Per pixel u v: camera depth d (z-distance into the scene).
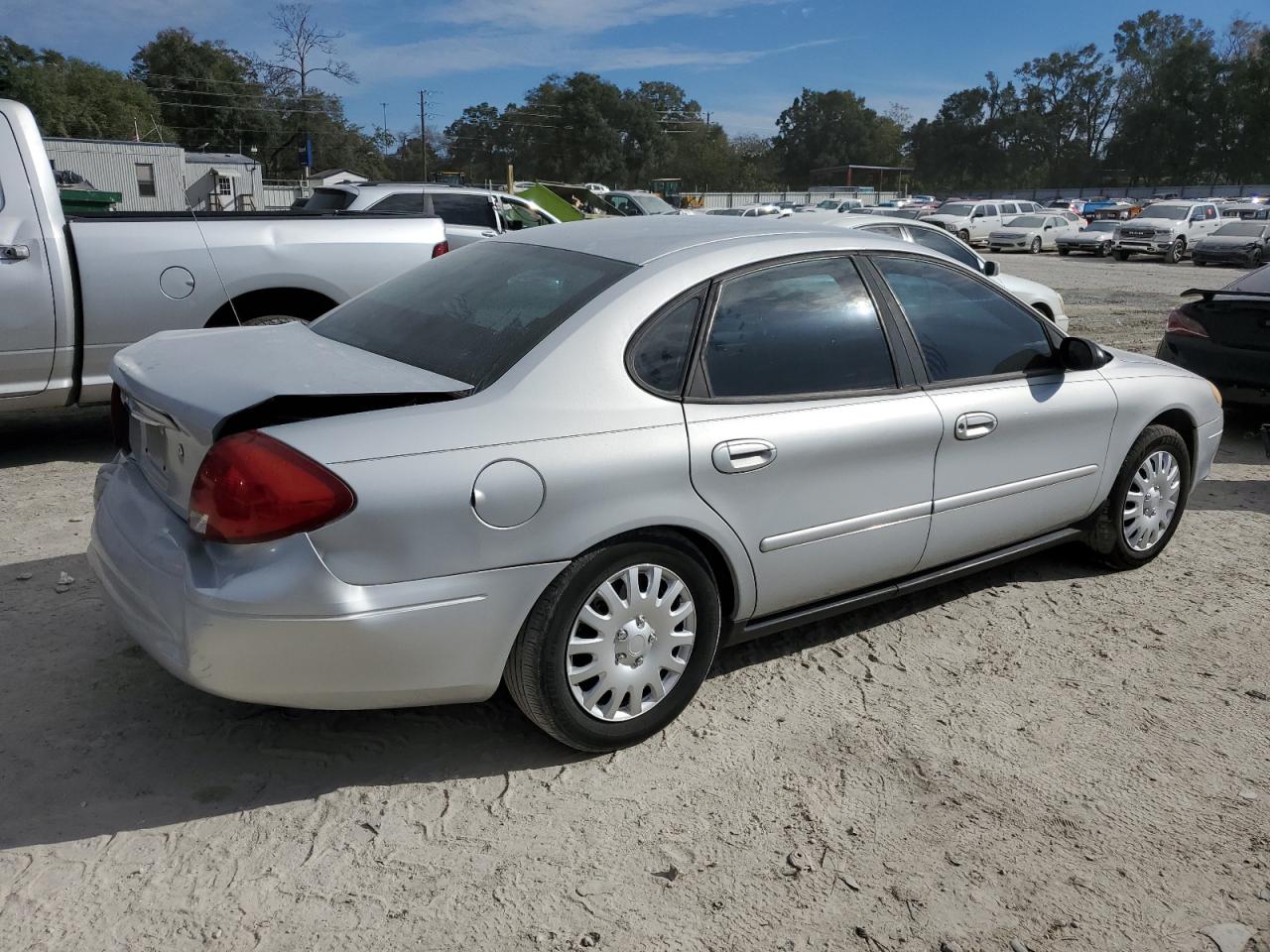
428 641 2.69
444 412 2.75
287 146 79.31
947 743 3.28
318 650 2.58
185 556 2.66
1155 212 32.75
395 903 2.49
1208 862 2.75
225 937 2.36
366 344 3.35
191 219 6.32
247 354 3.21
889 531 3.62
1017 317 4.15
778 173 143.88
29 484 5.68
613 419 2.94
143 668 3.55
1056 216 35.41
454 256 3.91
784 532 3.32
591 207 29.89
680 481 3.02
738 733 3.30
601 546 2.93
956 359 3.86
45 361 5.89
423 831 2.76
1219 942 2.46
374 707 2.77
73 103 68.31
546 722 2.96
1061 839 2.82
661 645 3.12
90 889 2.50
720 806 2.91
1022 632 4.13
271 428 2.62
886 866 2.69
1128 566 4.76
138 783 2.92
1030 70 123.81
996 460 3.92
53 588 4.20
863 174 138.62
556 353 2.94
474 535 2.69
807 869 2.66
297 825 2.77
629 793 2.96
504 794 2.93
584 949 2.36
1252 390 7.52
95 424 7.25
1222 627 4.22
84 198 14.86
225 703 3.36
